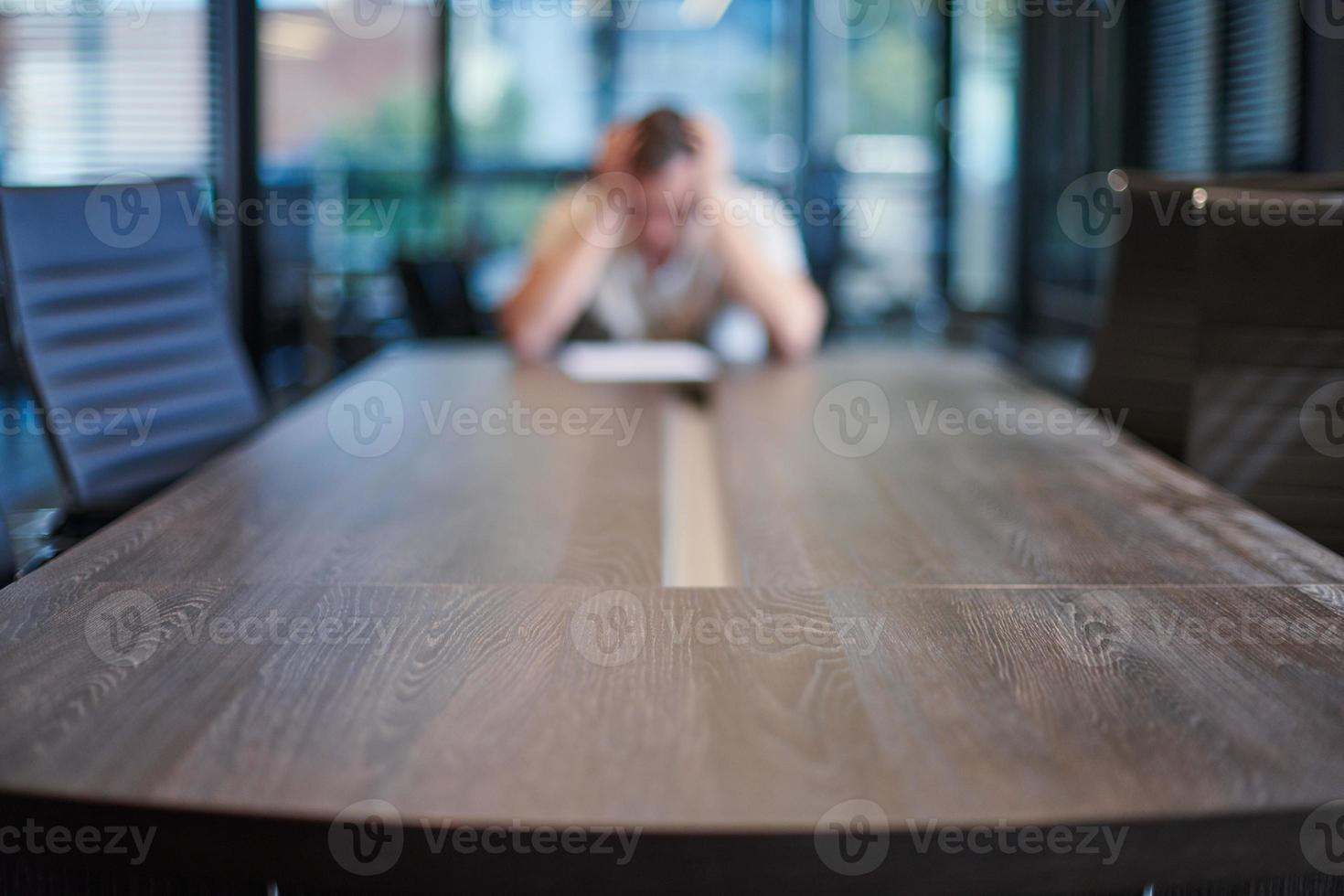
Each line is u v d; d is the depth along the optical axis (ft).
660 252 9.88
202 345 7.55
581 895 2.46
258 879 2.52
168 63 13.92
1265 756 2.74
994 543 4.52
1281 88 12.11
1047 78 20.20
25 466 13.30
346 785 2.58
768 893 2.45
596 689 3.08
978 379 8.53
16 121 13.75
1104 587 3.98
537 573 4.13
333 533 4.64
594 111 22.67
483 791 2.56
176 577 4.05
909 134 22.47
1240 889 3.11
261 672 3.18
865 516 4.94
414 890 2.49
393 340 20.71
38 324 6.59
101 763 2.67
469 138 22.63
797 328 9.70
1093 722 2.91
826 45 22.33
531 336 9.68
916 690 3.09
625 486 5.45
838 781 2.61
